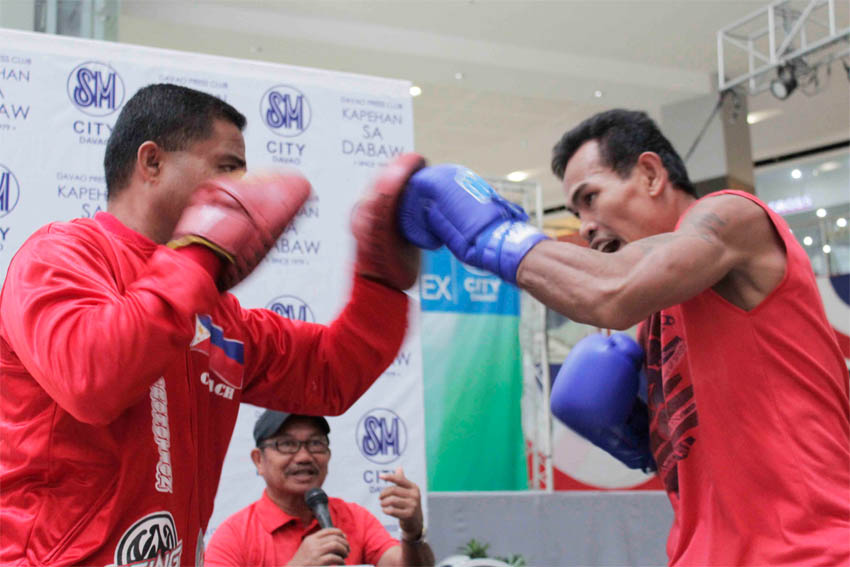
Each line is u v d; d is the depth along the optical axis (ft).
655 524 13.88
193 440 4.02
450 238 4.20
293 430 7.56
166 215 4.04
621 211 4.71
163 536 3.70
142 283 3.31
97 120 8.39
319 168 9.23
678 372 4.68
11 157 8.05
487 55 24.00
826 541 3.94
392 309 4.68
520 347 14.34
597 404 5.24
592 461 17.10
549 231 30.12
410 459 9.21
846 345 20.38
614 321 3.82
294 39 21.93
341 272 9.16
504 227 4.09
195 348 4.10
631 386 5.33
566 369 5.46
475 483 13.69
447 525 12.89
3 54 8.14
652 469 5.53
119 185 4.07
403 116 9.67
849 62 25.29
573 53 24.98
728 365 4.24
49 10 10.15
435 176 4.26
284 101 9.19
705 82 26.78
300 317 8.96
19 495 3.54
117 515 3.58
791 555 4.02
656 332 5.09
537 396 15.38
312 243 9.10
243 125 4.33
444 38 23.48
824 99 28.50
